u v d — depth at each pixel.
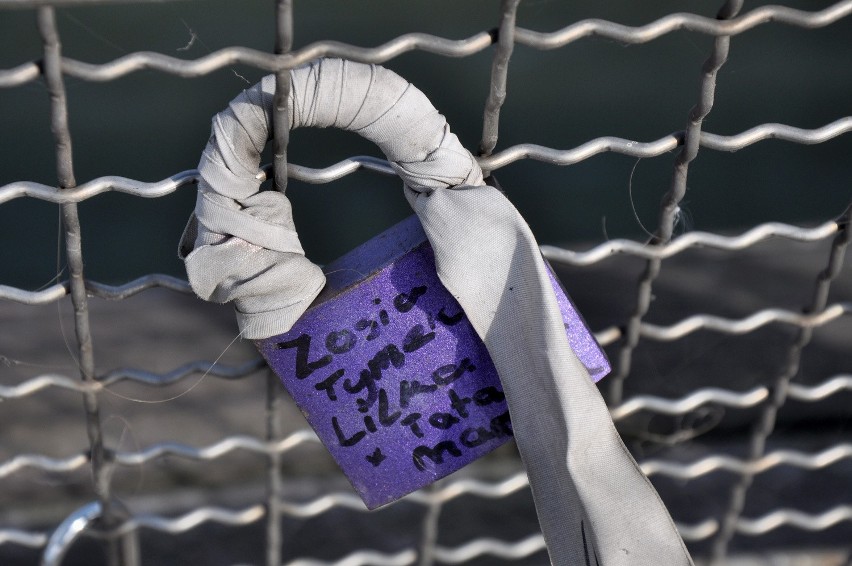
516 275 1.47
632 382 2.67
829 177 4.15
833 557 2.43
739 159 4.20
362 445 1.63
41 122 4.22
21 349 2.58
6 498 2.45
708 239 1.72
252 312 1.48
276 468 1.91
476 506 2.53
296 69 1.40
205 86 4.38
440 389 1.60
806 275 2.94
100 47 4.48
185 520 1.95
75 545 2.36
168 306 2.73
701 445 2.67
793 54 4.72
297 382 1.59
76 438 2.47
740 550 2.44
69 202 1.46
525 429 1.56
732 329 1.85
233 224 1.42
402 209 3.93
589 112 4.43
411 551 2.11
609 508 1.55
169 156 4.12
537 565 2.43
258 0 4.71
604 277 2.86
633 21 4.85
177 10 4.64
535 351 1.49
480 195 1.45
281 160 1.46
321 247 3.78
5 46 4.50
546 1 4.86
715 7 4.92
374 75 1.40
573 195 4.02
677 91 4.55
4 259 3.74
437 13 4.75
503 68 1.44
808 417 2.70
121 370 1.71
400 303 1.55
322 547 2.46
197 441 2.49
